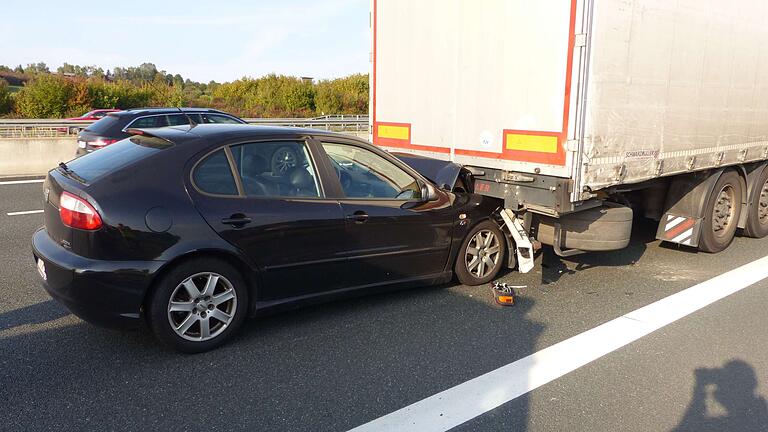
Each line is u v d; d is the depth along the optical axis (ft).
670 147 17.75
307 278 13.88
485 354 12.73
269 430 9.66
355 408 10.39
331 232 13.98
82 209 11.46
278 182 13.60
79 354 12.37
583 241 17.11
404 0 19.33
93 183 11.87
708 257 21.26
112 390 10.85
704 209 20.51
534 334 13.88
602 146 15.33
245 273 13.10
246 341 13.23
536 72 15.29
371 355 12.59
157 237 11.77
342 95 153.28
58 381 11.17
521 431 9.80
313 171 14.14
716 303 16.15
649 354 12.86
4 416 9.89
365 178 14.99
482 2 16.52
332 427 9.77
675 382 11.60
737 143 21.02
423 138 19.24
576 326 14.42
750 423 10.19
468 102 17.38
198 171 12.64
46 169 47.32
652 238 24.07
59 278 11.62
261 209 13.02
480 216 16.99
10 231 24.50
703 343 13.47
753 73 21.04
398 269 15.47
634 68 15.74
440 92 18.35
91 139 36.04
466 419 10.12
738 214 22.31
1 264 19.26
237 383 11.23
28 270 18.56
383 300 16.08
